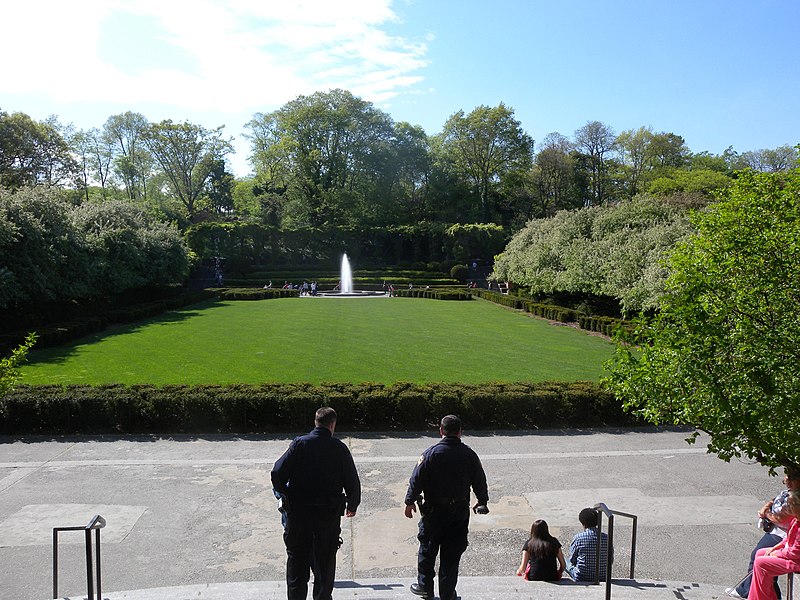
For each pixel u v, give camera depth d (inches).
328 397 542.3
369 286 2442.2
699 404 266.2
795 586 274.2
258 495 391.9
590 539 284.5
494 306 1752.0
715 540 334.6
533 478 428.8
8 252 1071.6
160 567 298.7
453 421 233.6
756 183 308.2
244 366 783.7
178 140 2640.3
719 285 278.7
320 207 2869.1
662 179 2477.9
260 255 2699.3
